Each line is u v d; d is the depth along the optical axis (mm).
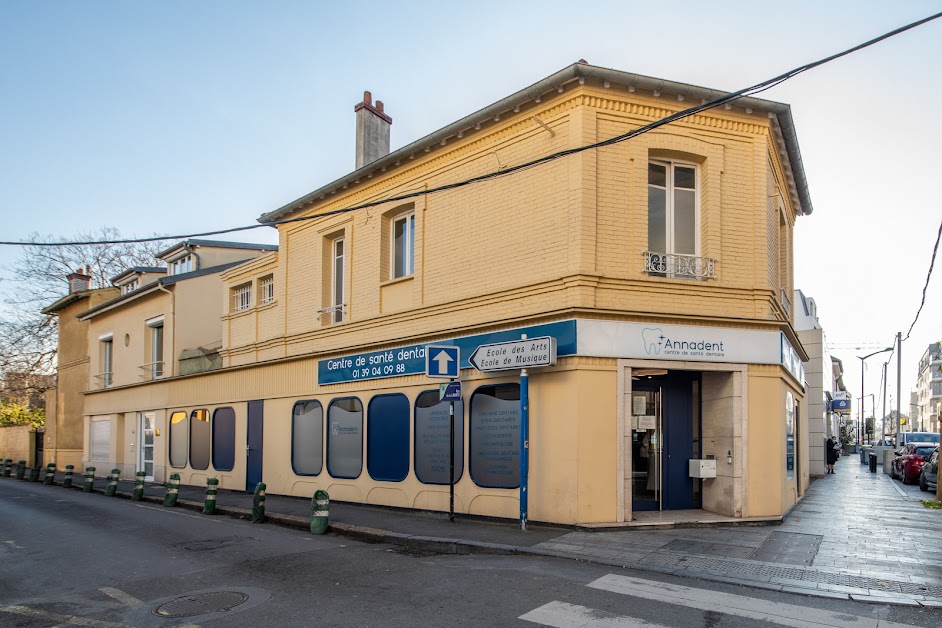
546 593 6824
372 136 17016
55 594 7531
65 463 28922
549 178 11117
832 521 11352
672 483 11523
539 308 11023
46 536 11453
